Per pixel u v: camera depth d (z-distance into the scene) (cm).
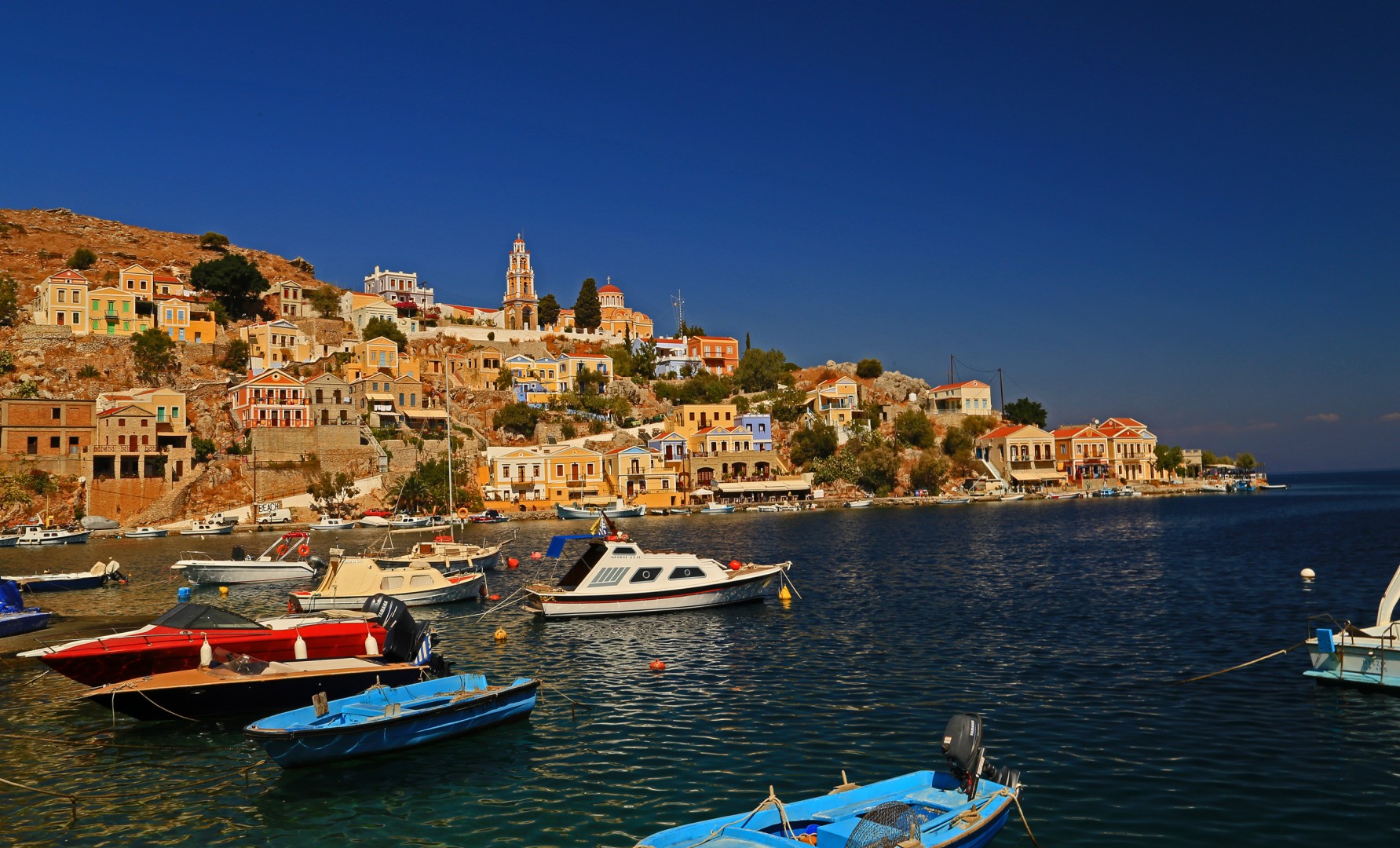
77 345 14675
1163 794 2211
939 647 3894
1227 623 4256
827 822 1881
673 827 2097
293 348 16850
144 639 3091
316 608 4984
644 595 4859
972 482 18688
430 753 2634
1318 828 2012
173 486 12788
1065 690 3142
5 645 4175
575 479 15612
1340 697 2934
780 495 16788
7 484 11712
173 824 2189
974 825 1836
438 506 13725
